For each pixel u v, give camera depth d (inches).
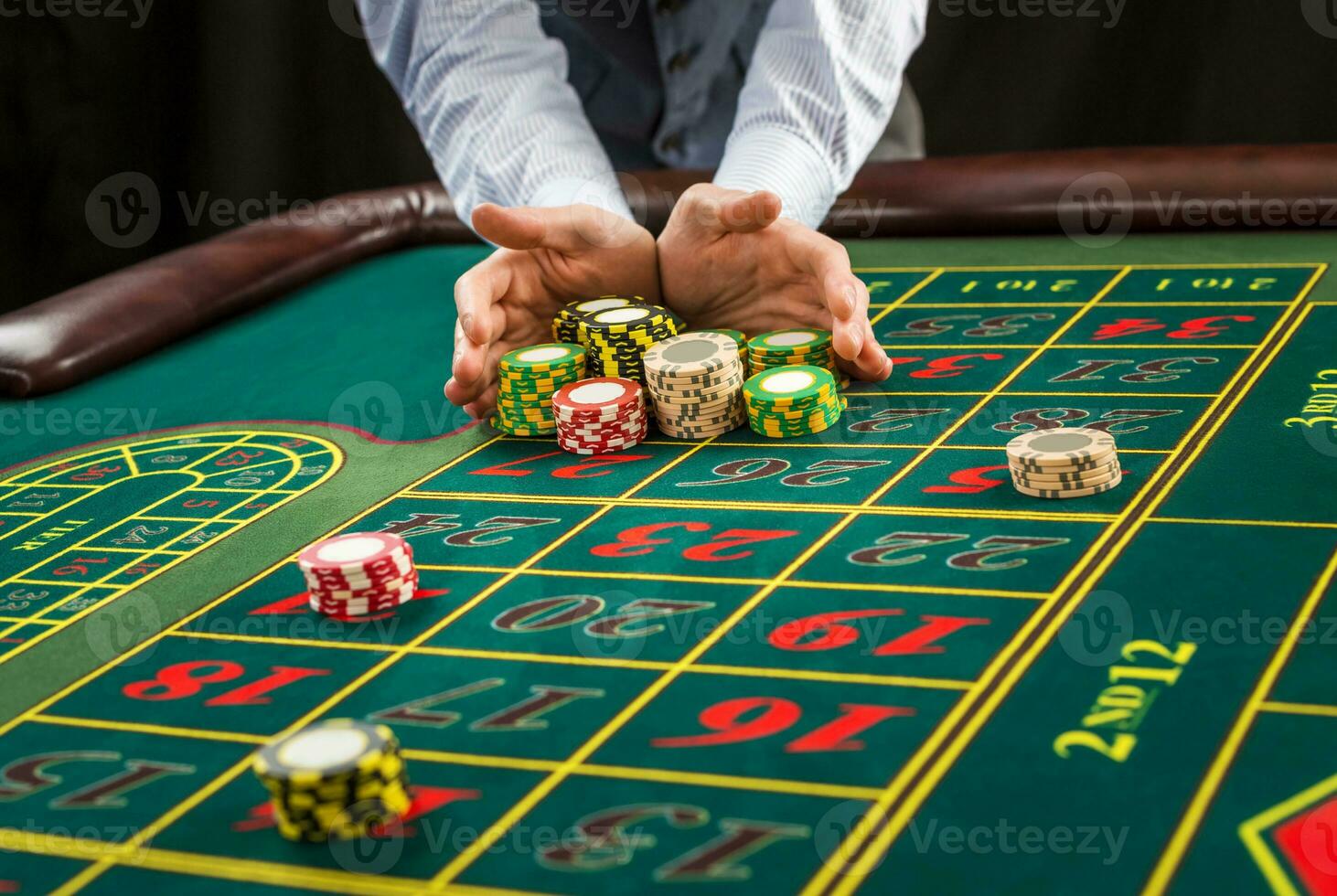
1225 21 276.1
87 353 131.9
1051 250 146.8
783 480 94.5
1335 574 71.9
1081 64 284.8
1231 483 85.4
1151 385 105.4
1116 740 58.9
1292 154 146.0
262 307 153.6
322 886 54.6
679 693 66.7
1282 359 107.7
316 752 58.5
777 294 121.0
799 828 55.0
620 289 125.0
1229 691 61.8
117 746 67.1
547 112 143.4
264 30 271.7
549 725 64.9
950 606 72.9
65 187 265.1
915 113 214.8
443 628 76.6
